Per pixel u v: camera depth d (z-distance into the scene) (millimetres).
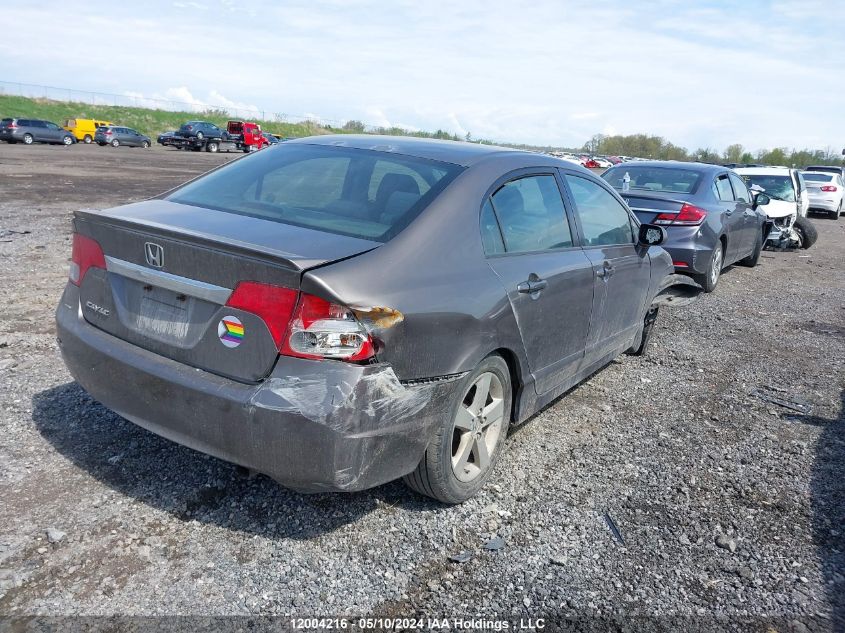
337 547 2930
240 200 3322
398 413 2699
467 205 3225
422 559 2906
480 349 3076
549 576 2867
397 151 3604
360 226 2980
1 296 6289
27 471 3291
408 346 2709
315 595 2633
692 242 8461
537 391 3803
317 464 2541
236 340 2629
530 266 3506
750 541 3260
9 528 2855
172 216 3066
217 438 2658
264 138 51375
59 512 2992
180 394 2709
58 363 4672
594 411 4738
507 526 3207
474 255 3160
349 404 2516
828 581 3000
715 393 5289
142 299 2932
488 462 3447
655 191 9180
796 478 3936
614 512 3418
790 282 10688
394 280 2717
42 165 23000
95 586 2572
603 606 2719
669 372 5723
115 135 45000
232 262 2602
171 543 2859
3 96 62594
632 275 4816
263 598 2592
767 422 4766
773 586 2938
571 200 4172
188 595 2570
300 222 3029
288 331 2520
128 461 3451
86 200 14000
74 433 3691
